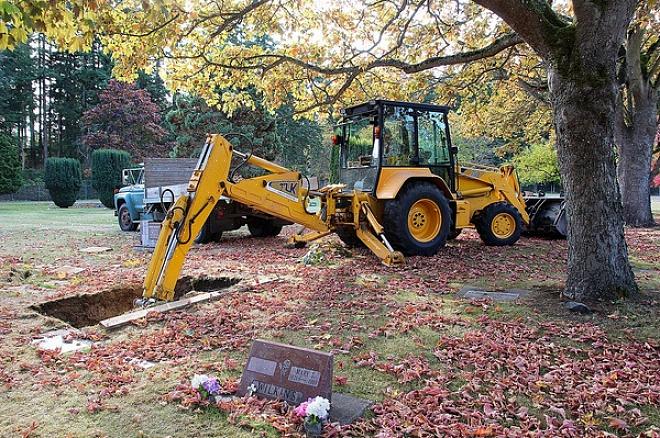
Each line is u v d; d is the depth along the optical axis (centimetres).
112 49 680
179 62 823
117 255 852
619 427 250
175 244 504
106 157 2680
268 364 282
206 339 387
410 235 767
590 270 471
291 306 486
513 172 1013
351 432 242
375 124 796
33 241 1041
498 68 922
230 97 897
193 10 685
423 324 423
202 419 257
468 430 243
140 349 366
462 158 2680
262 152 2202
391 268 684
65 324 435
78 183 2802
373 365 331
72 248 934
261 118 2184
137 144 3628
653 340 369
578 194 473
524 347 360
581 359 342
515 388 294
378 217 799
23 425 251
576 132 462
